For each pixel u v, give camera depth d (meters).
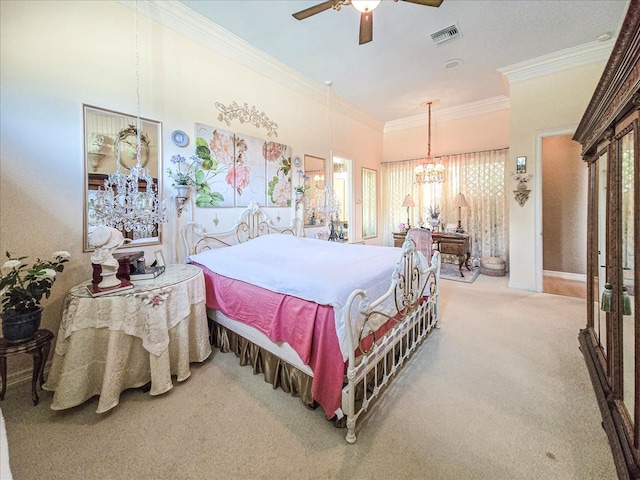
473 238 5.12
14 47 1.82
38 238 1.94
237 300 2.11
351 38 3.00
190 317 2.09
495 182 4.86
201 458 1.33
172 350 1.92
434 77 3.95
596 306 2.09
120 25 2.30
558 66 3.49
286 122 3.82
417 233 4.61
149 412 1.64
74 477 1.24
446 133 5.36
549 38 3.07
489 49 3.27
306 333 1.60
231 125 3.14
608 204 1.57
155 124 2.53
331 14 2.62
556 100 3.56
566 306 3.31
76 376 1.59
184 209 2.75
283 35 2.96
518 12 2.64
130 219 2.11
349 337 1.43
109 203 2.02
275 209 3.69
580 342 2.22
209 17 2.69
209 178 2.95
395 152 6.01
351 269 1.97
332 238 4.57
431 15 2.66
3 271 1.78
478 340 2.48
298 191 3.96
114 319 1.65
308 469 1.27
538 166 3.75
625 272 1.35
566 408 1.63
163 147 2.59
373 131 5.79
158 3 2.46
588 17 2.73
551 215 4.71
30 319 1.62
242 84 3.24
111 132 2.27
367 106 5.04
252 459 1.33
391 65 3.60
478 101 4.85
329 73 3.80
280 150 3.72
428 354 2.25
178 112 2.69
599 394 1.57
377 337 1.77
